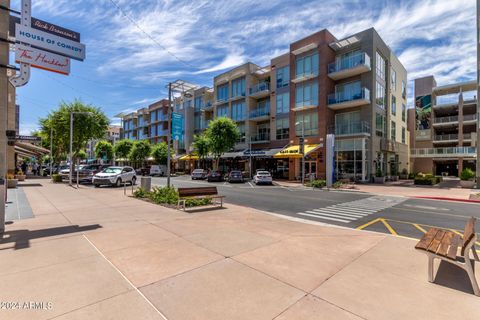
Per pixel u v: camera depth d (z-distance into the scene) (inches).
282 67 1270.9
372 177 986.1
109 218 301.3
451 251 148.5
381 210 417.1
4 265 160.2
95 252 184.9
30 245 199.8
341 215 373.1
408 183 989.8
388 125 1147.9
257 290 132.1
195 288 133.5
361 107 1026.7
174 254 182.2
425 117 1658.5
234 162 1521.9
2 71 253.8
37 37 285.0
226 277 146.6
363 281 143.6
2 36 256.2
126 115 2935.5
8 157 895.7
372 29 1009.5
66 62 307.7
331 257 180.2
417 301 123.4
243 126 1446.9
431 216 368.2
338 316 110.3
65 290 129.7
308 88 1128.2
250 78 1418.6
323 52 1074.7
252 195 616.7
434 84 1673.2
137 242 209.3
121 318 107.2
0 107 248.5
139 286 134.9
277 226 271.7
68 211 344.8
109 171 792.3
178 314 110.6
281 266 163.3
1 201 239.3
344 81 1088.2
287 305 118.6
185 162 1925.4
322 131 1063.0
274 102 1299.2
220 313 111.7
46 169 1445.6
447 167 1717.5
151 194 471.8
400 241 220.5
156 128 2345.0
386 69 1153.4
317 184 821.9
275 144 1277.1
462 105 1514.5
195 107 1879.9
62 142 1094.4
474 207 454.9
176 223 279.3
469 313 113.9
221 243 208.8
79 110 1027.9
